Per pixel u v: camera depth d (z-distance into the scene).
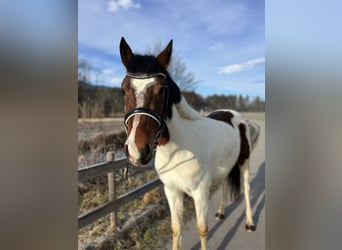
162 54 1.65
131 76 1.52
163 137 1.76
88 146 4.79
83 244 2.28
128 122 1.49
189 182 1.91
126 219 2.82
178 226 2.09
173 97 1.79
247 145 2.97
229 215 3.12
